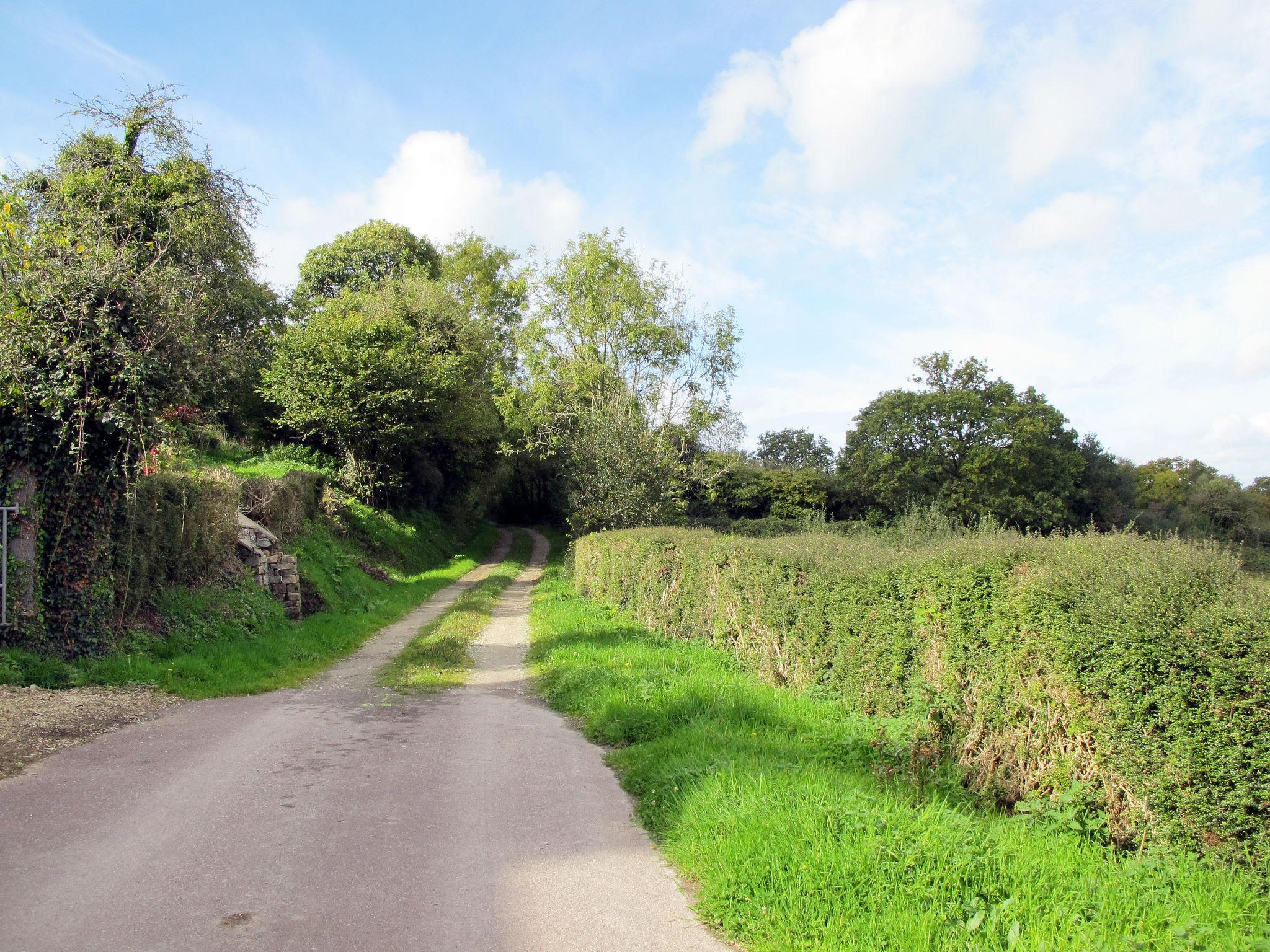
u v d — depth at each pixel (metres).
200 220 16.95
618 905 4.04
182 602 12.21
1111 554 5.01
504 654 12.97
